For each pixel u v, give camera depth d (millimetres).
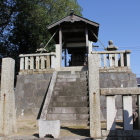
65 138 5125
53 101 8680
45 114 7840
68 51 17859
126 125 5273
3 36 20000
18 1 18531
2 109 5656
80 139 5070
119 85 10117
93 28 13766
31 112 10344
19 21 19203
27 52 20484
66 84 9758
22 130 6559
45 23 18406
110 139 5137
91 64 5477
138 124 5488
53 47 19859
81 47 16406
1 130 5578
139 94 5395
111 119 5270
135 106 9203
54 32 14289
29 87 10914
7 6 18719
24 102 10656
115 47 11750
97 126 5195
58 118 7824
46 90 10641
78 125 7363
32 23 18922
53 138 5148
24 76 11203
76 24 13445
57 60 12453
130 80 10203
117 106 9500
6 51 19406
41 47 13703
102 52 10562
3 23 19391
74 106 8336
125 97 5379
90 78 5422
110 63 10562
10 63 5891
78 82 9805
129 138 5117
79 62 16828
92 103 5301
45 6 19656
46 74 10945
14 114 6176
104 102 9523
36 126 7527
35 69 11227
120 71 10344
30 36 19688
